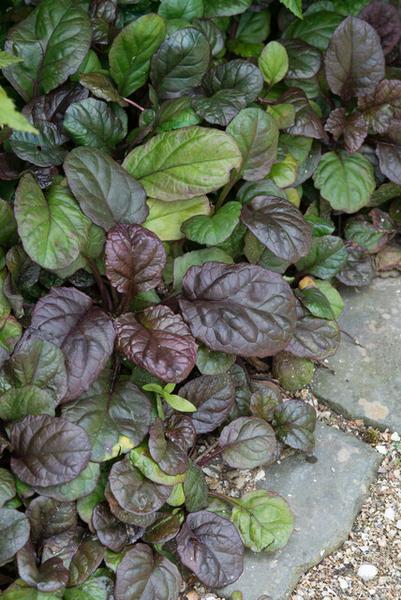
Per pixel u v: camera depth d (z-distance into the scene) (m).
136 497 0.63
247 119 0.73
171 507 0.67
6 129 0.69
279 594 0.65
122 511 0.63
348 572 0.68
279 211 0.73
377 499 0.72
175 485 0.65
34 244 0.63
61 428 0.61
